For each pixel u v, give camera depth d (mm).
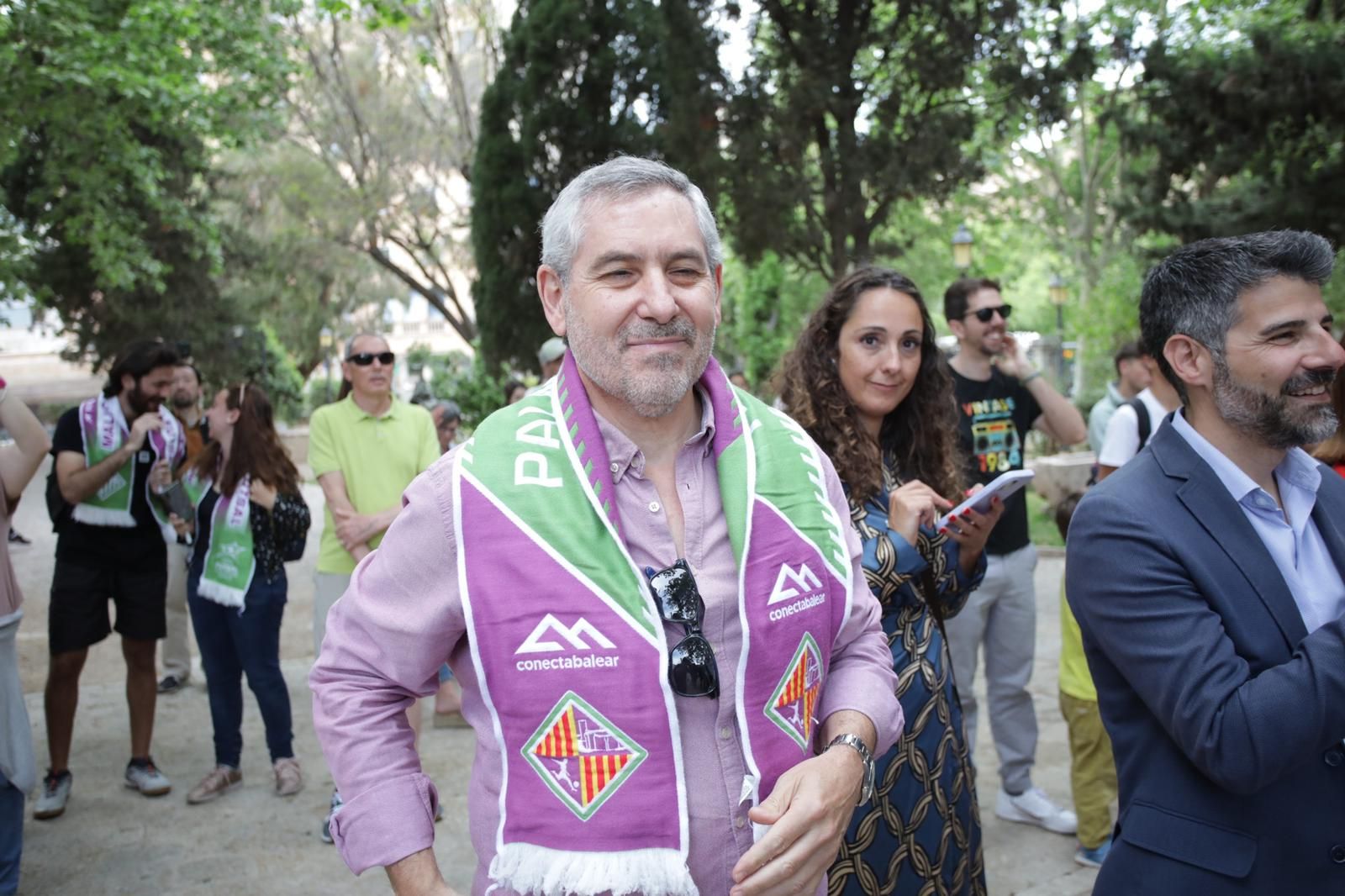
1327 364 1829
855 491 2553
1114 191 24797
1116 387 7035
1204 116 10008
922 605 2484
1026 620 4195
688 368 1632
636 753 1477
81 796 4777
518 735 1503
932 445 2840
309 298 27812
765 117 13359
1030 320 42281
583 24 14789
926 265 29625
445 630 1581
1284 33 9703
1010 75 13070
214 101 11812
